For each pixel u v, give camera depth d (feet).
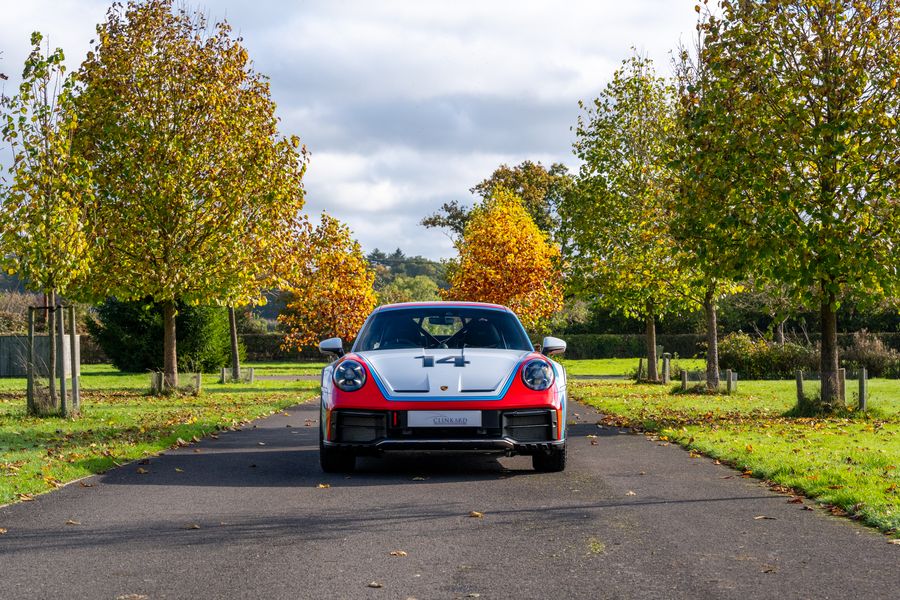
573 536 17.66
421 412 25.14
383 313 30.30
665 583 14.17
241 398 67.87
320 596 13.53
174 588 13.94
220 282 65.62
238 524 18.89
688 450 32.94
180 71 65.82
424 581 14.33
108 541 17.24
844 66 43.86
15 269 45.60
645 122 82.89
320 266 87.25
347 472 27.12
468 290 105.50
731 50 44.62
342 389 25.88
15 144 44.04
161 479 25.63
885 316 160.45
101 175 62.80
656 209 78.23
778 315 48.75
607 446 34.32
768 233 42.37
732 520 19.30
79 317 170.40
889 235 42.37
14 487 23.22
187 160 63.72
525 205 208.54
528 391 25.77
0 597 13.47
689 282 74.02
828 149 41.88
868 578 14.42
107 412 51.44
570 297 89.86
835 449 31.60
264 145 66.69
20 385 88.63
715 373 74.08
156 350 112.88
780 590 13.71
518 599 13.35
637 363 156.56
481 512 20.22
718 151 43.73
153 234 64.49
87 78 65.05
